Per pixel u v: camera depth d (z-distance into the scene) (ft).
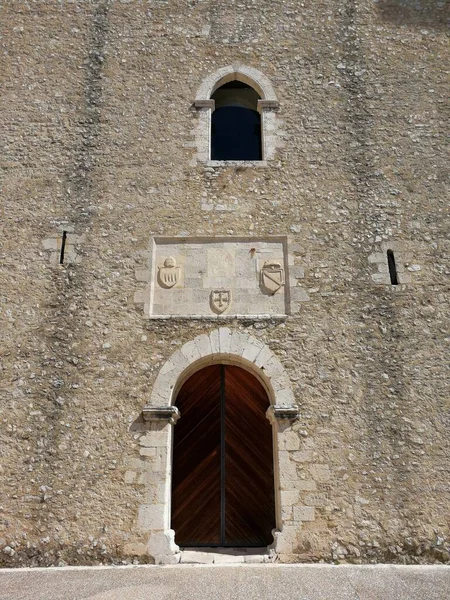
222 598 14.38
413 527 19.10
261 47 27.12
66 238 23.38
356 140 25.29
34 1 28.07
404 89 26.37
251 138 27.17
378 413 20.63
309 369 21.22
